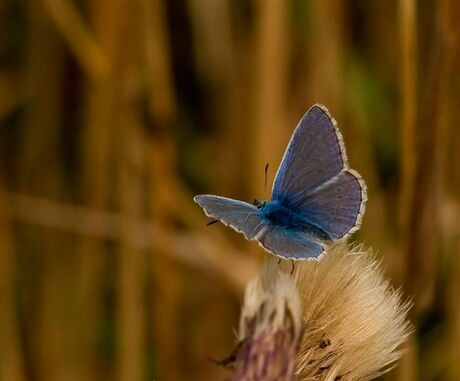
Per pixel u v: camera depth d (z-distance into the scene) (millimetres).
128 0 679
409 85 576
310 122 469
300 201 466
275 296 449
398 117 715
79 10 745
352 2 743
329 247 474
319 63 701
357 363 468
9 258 734
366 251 479
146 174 717
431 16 659
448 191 660
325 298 470
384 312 471
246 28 747
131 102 702
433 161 575
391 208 706
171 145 694
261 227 457
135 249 715
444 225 633
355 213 465
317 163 468
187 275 762
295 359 456
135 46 688
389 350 470
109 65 687
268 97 682
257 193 690
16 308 752
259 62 682
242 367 447
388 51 733
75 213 735
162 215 703
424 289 581
